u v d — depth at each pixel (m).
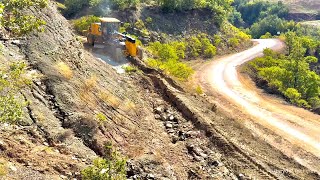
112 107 16.41
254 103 28.69
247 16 142.88
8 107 8.64
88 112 14.44
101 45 27.77
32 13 17.19
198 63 46.97
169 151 15.28
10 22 9.98
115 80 20.30
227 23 67.75
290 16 133.25
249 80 38.66
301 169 16.08
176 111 20.08
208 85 34.09
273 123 23.17
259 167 15.41
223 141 16.91
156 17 50.97
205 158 15.39
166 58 34.00
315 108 28.94
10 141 10.69
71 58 17.62
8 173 9.24
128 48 26.94
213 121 19.59
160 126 17.81
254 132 20.06
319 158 17.67
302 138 20.53
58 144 11.88
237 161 15.67
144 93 21.53
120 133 14.74
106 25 28.05
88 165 11.34
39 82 14.29
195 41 52.34
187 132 17.55
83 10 46.91
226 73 40.97
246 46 64.81
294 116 25.36
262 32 111.88
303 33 104.06
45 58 15.87
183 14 55.84
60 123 13.12
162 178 12.62
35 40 16.41
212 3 61.34
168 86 22.97
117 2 47.81
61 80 15.08
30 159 10.35
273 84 36.16
